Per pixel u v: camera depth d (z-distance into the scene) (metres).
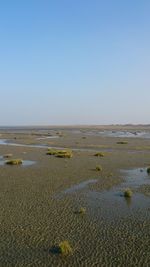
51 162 52.53
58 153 63.66
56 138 117.19
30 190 33.06
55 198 30.02
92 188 34.22
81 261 17.30
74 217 24.52
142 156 61.47
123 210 26.39
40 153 66.06
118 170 45.47
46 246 19.14
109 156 61.03
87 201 29.09
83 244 19.48
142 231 21.67
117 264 16.98
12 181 37.25
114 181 37.84
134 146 82.75
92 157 59.28
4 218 24.08
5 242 19.69
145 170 45.75
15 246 19.12
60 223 23.14
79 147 81.06
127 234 21.14
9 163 50.75
